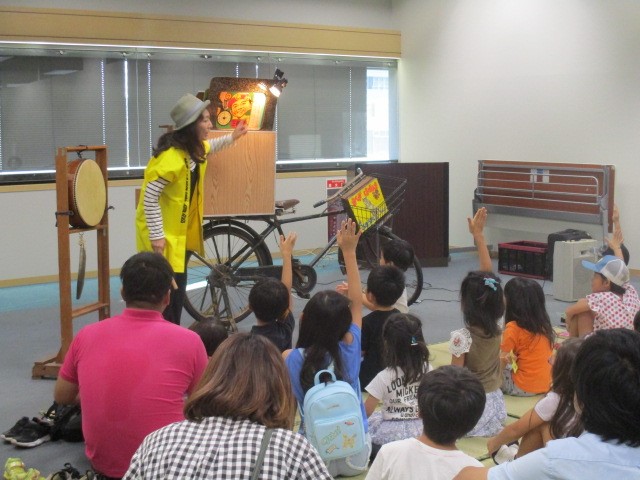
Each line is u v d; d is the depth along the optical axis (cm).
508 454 299
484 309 348
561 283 639
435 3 895
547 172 769
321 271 782
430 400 192
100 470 253
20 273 722
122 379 246
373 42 918
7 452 344
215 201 519
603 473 139
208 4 812
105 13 747
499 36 827
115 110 775
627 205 721
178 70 805
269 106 524
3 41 707
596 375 142
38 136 739
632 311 410
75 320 586
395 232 788
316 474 151
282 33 850
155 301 258
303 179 868
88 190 434
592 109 744
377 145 952
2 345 518
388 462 198
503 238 848
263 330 349
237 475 147
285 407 160
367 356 371
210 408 156
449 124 894
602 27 729
